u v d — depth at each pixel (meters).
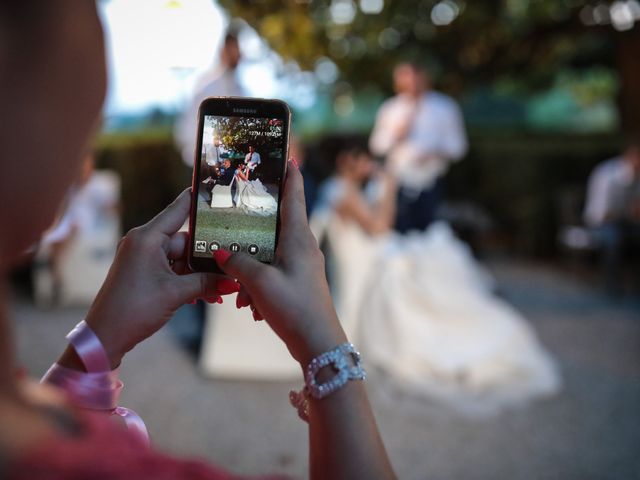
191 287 0.81
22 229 0.44
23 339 5.12
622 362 4.96
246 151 0.96
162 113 9.25
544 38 8.70
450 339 4.24
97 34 0.46
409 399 4.10
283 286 0.74
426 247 4.61
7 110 0.42
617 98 8.05
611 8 7.80
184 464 0.43
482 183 9.71
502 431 3.77
